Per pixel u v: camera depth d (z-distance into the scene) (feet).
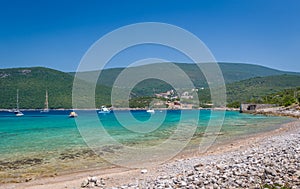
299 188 29.99
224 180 34.65
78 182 45.32
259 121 192.95
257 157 48.47
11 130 124.57
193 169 45.60
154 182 38.68
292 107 320.91
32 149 74.02
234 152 67.31
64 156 65.16
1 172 51.83
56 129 126.93
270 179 33.81
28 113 320.50
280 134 108.68
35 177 48.75
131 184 39.60
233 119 216.74
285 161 41.83
